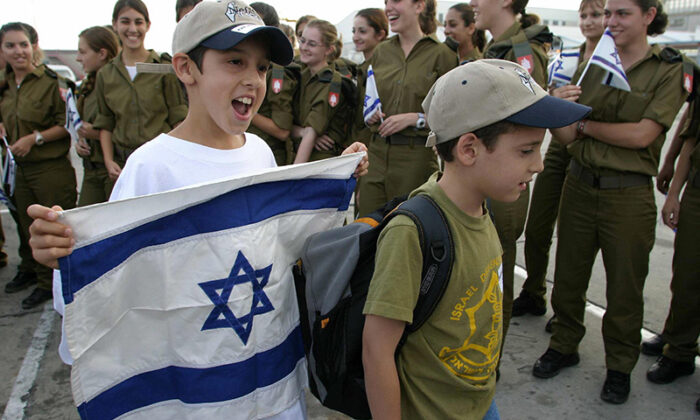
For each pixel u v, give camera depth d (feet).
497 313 4.36
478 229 4.15
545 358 9.21
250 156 4.78
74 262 3.31
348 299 4.13
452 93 3.96
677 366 8.93
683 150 8.96
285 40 4.18
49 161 12.50
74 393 3.58
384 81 10.19
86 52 12.32
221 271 3.96
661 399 8.44
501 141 3.85
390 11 9.99
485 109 3.81
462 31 13.76
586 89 8.27
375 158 10.50
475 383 4.30
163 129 11.23
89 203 12.62
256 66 4.25
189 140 4.49
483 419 4.66
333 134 12.31
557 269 9.11
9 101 12.27
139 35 11.02
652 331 10.64
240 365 4.08
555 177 10.53
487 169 3.94
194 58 4.14
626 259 8.09
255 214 4.14
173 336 3.96
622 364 8.32
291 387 4.56
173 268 3.84
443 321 4.01
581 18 10.34
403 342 4.04
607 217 8.16
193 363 3.99
